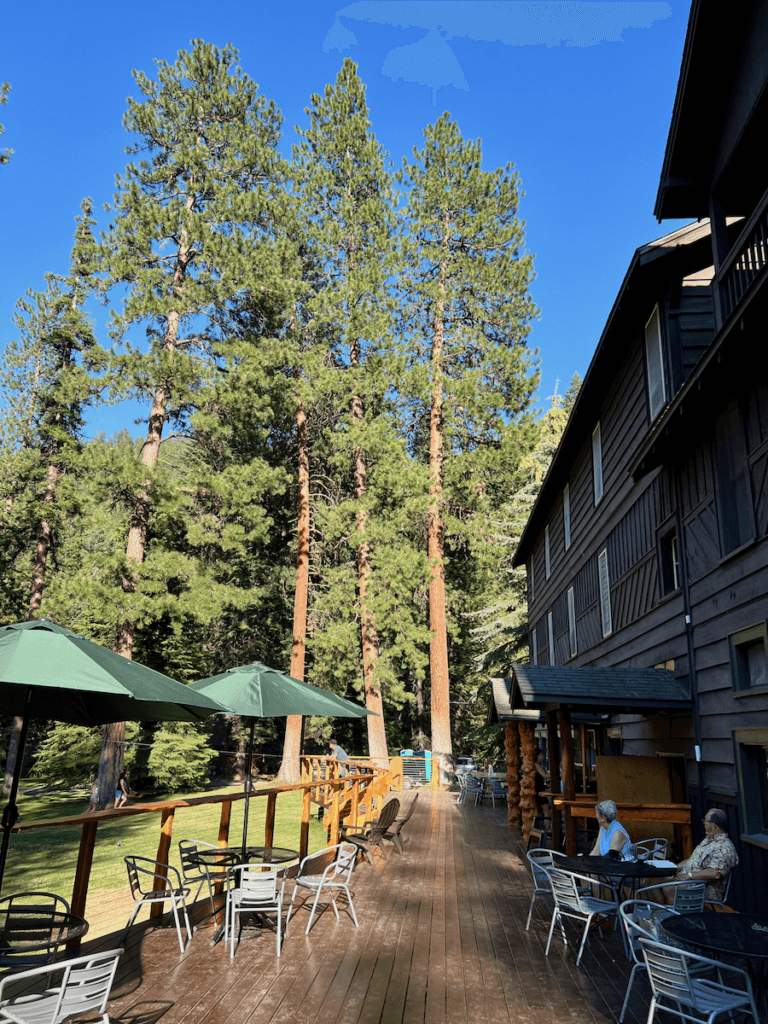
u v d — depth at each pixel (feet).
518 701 34.68
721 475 24.13
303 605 82.64
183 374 65.41
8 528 85.35
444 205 86.69
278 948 18.17
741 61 24.85
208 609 64.39
